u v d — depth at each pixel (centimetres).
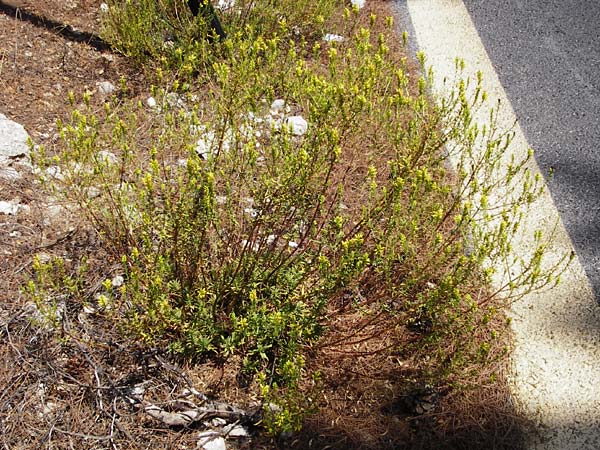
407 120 376
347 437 258
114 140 289
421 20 549
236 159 286
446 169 389
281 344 266
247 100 295
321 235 305
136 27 423
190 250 272
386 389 273
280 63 369
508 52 518
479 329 292
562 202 382
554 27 554
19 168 345
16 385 255
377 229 296
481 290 316
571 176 401
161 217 275
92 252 304
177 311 269
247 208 317
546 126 443
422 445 259
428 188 269
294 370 233
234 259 280
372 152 337
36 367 260
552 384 288
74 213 312
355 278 284
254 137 293
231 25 450
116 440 245
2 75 405
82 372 262
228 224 294
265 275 285
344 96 279
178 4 443
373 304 292
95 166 283
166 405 257
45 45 440
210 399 262
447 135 314
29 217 319
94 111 396
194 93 403
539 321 312
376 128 353
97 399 253
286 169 264
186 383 264
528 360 296
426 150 314
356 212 337
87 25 474
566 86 484
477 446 262
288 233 296
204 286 276
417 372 275
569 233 362
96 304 281
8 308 278
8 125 360
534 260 274
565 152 421
